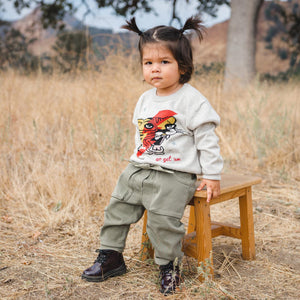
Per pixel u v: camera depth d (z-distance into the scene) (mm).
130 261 2227
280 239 2535
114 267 2020
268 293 1848
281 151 4395
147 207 1865
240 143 4672
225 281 1949
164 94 1939
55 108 4707
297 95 5344
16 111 4516
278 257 2266
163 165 1810
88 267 2150
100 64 4812
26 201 3191
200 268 1836
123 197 1942
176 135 1839
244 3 9125
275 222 2844
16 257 2270
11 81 4941
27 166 3613
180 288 1835
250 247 2215
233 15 9289
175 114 1856
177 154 1830
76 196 3201
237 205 3266
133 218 1979
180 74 1925
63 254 2322
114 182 3291
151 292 1859
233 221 2924
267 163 4352
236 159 4484
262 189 3602
